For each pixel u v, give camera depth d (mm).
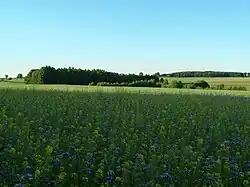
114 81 71625
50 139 7621
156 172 5988
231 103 19234
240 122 12516
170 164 6516
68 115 11453
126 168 6035
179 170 6160
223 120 12227
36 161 5984
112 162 6418
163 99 20078
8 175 5648
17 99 15758
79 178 5961
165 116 12516
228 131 10367
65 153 6523
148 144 8156
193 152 7305
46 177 5695
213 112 14469
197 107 16281
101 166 6164
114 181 5805
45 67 68812
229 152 7730
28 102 14461
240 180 6270
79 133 8641
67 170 6133
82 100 16656
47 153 6156
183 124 10680
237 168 6566
